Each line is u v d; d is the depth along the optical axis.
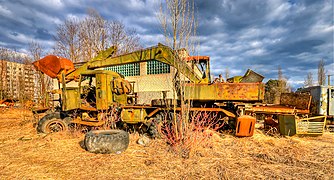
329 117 8.21
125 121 6.97
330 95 8.28
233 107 6.54
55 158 4.20
